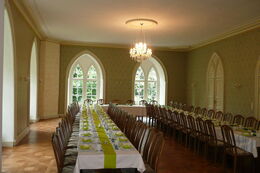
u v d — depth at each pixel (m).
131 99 13.14
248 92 8.29
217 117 8.48
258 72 7.80
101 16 7.45
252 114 8.08
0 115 1.72
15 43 6.46
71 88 13.66
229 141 4.85
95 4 6.35
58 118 11.70
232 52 9.24
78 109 10.42
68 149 4.41
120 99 13.03
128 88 13.12
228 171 4.99
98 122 6.20
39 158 5.50
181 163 5.46
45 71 11.33
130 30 9.26
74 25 8.77
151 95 14.55
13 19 6.21
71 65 12.44
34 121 10.43
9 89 6.45
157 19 7.60
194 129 6.36
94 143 4.01
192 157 5.95
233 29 8.77
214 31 9.16
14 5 6.23
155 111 9.88
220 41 10.09
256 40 7.89
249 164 5.45
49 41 11.48
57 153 3.19
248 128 6.03
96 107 10.08
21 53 7.28
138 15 7.21
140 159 3.46
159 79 14.56
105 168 3.46
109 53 12.91
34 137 7.63
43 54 11.23
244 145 5.02
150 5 6.30
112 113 8.93
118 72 13.01
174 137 7.89
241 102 8.67
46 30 9.74
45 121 10.70
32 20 8.22
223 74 9.83
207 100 11.17
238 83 8.84
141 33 9.76
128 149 3.68
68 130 5.20
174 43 11.97
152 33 9.71
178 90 13.62
